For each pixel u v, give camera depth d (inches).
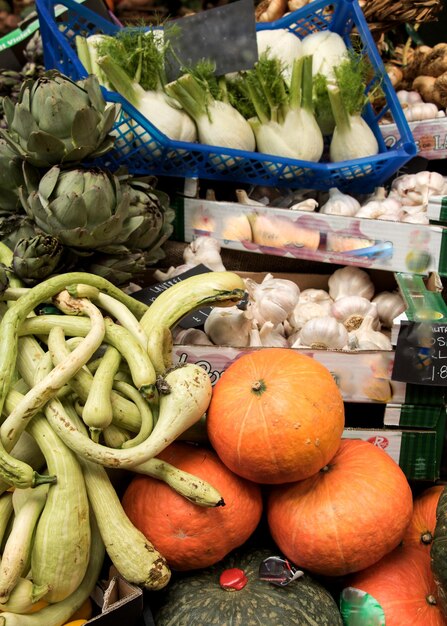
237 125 67.2
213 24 68.4
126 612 36.8
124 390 41.0
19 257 46.8
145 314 46.9
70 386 39.9
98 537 40.5
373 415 57.9
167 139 62.5
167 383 39.8
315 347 56.7
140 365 40.1
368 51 74.2
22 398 38.6
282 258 68.1
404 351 49.6
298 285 68.3
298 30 82.1
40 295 42.7
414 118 84.0
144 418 40.1
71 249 49.8
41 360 40.9
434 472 53.5
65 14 84.1
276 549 46.0
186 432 44.3
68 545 36.7
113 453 37.7
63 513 36.9
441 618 42.1
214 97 68.5
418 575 44.2
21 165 51.2
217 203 65.3
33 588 36.5
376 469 43.4
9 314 41.5
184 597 41.3
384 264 59.2
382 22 85.9
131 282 64.8
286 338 62.0
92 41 69.6
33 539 37.2
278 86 67.4
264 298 59.1
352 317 61.1
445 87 87.1
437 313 50.6
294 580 42.4
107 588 38.5
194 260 63.9
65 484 37.5
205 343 54.6
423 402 51.5
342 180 72.2
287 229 62.2
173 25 69.9
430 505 50.0
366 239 59.3
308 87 68.8
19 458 40.9
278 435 40.0
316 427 40.6
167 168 66.3
